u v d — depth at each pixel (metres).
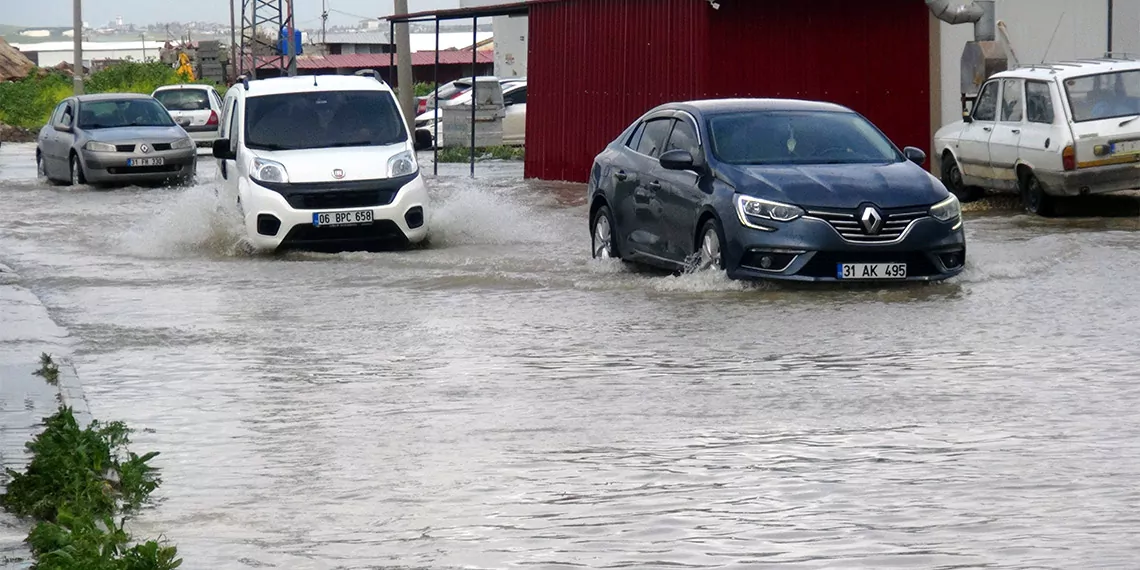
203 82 135.62
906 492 11.32
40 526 10.09
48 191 48.62
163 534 10.65
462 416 14.38
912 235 22.27
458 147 68.69
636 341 18.47
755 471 12.05
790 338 18.41
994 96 35.34
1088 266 24.48
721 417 14.11
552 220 35.28
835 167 23.41
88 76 148.38
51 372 16.64
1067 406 14.27
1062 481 11.55
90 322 20.92
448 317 20.83
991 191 36.94
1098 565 9.50
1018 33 42.22
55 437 12.32
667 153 23.69
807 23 41.94
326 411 14.76
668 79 43.59
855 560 9.68
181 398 15.56
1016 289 22.14
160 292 24.09
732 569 9.55
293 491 11.77
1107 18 42.19
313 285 24.62
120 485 11.89
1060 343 17.67
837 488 11.48
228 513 11.16
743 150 23.94
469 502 11.31
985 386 15.28
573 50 48.62
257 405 15.12
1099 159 32.09
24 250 30.97
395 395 15.48
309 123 31.05
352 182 29.33
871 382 15.60
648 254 25.09
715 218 22.92
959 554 9.77
